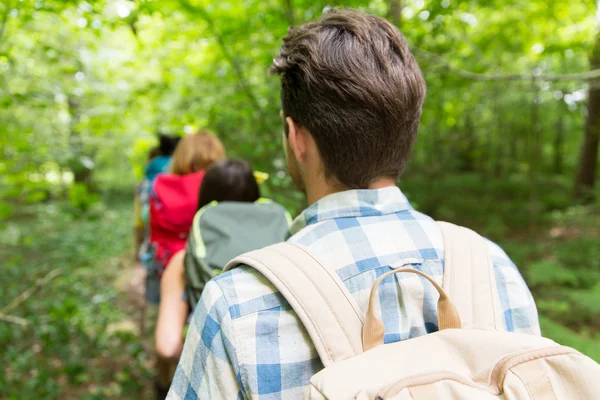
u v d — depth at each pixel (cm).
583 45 409
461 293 69
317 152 73
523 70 785
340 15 73
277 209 158
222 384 61
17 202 254
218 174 159
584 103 453
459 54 431
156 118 372
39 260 581
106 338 392
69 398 309
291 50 73
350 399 54
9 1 233
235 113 339
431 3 307
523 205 943
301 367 62
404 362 58
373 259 68
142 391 319
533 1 482
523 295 74
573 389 56
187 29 355
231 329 61
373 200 73
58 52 296
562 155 1388
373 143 69
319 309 61
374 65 68
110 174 1029
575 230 802
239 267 68
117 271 624
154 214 218
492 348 60
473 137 840
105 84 378
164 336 140
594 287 496
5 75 289
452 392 54
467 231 78
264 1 333
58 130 295
